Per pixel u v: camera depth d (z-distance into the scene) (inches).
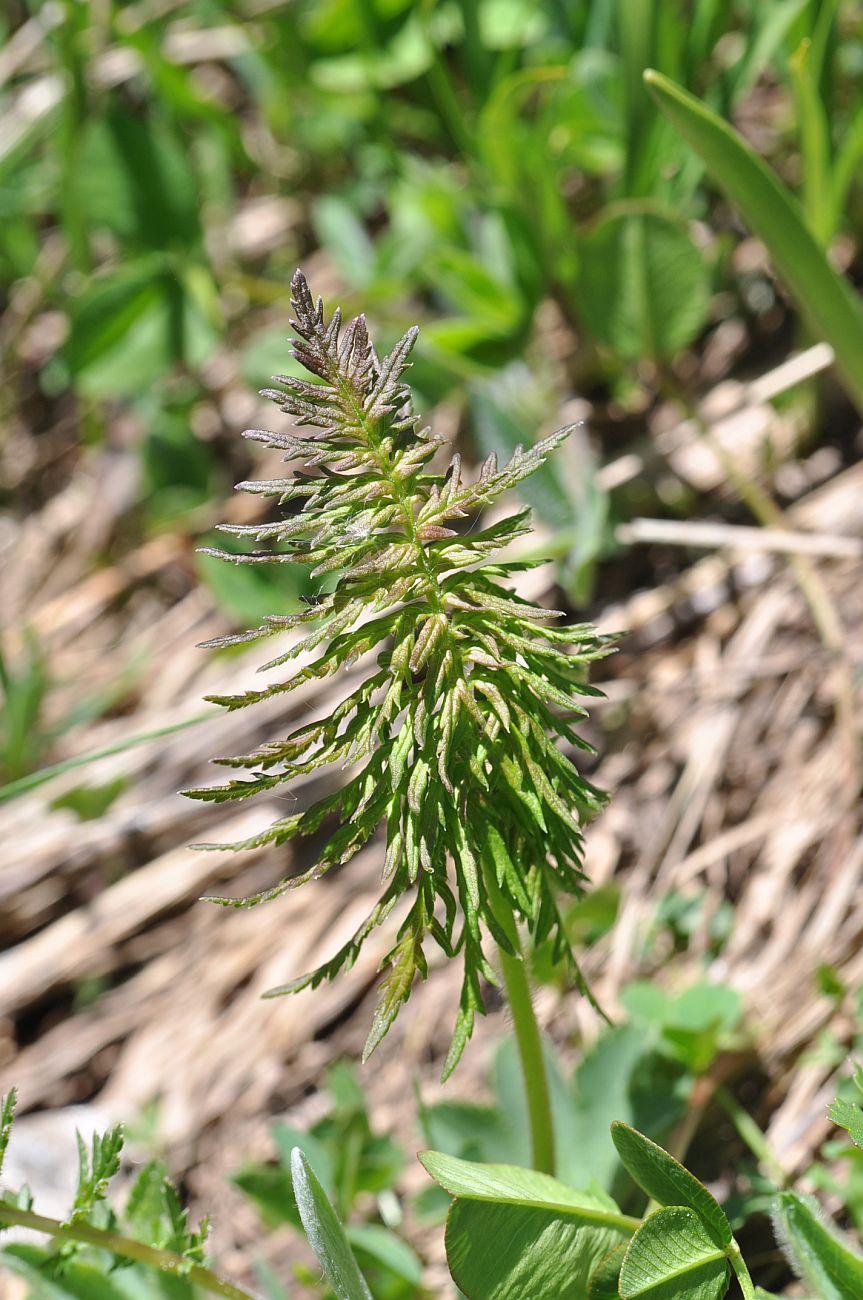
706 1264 49.3
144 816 112.1
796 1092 74.7
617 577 110.8
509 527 43.6
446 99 120.2
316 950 100.1
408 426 42.8
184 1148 92.7
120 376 123.5
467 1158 67.1
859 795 88.7
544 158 110.6
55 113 143.3
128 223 126.6
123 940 108.2
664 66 108.2
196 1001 102.3
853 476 107.3
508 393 110.7
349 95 132.5
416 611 43.5
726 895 90.7
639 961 86.7
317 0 136.5
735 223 121.6
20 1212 54.2
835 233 116.1
